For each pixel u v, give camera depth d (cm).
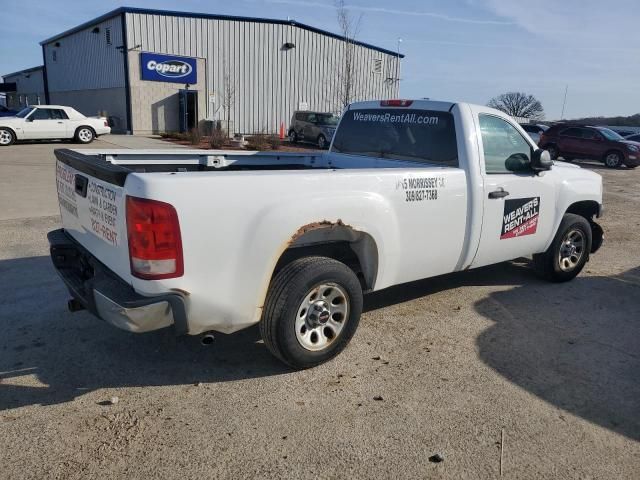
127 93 2784
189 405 331
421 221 419
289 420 318
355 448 294
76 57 3453
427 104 477
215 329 335
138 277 302
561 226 560
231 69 3025
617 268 670
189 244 303
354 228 372
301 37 3178
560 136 2339
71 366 374
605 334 459
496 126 479
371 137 527
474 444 302
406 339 433
